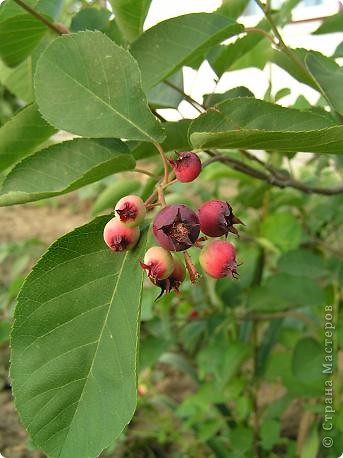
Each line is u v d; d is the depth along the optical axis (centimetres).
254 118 12
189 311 27
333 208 24
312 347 21
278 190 27
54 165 12
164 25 14
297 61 15
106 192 22
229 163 17
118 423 10
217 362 23
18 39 16
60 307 11
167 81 16
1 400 35
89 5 19
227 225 10
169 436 30
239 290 24
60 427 11
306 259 22
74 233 11
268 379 24
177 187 26
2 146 15
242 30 14
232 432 24
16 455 30
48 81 12
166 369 36
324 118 12
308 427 24
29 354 11
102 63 12
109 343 11
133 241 11
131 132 12
